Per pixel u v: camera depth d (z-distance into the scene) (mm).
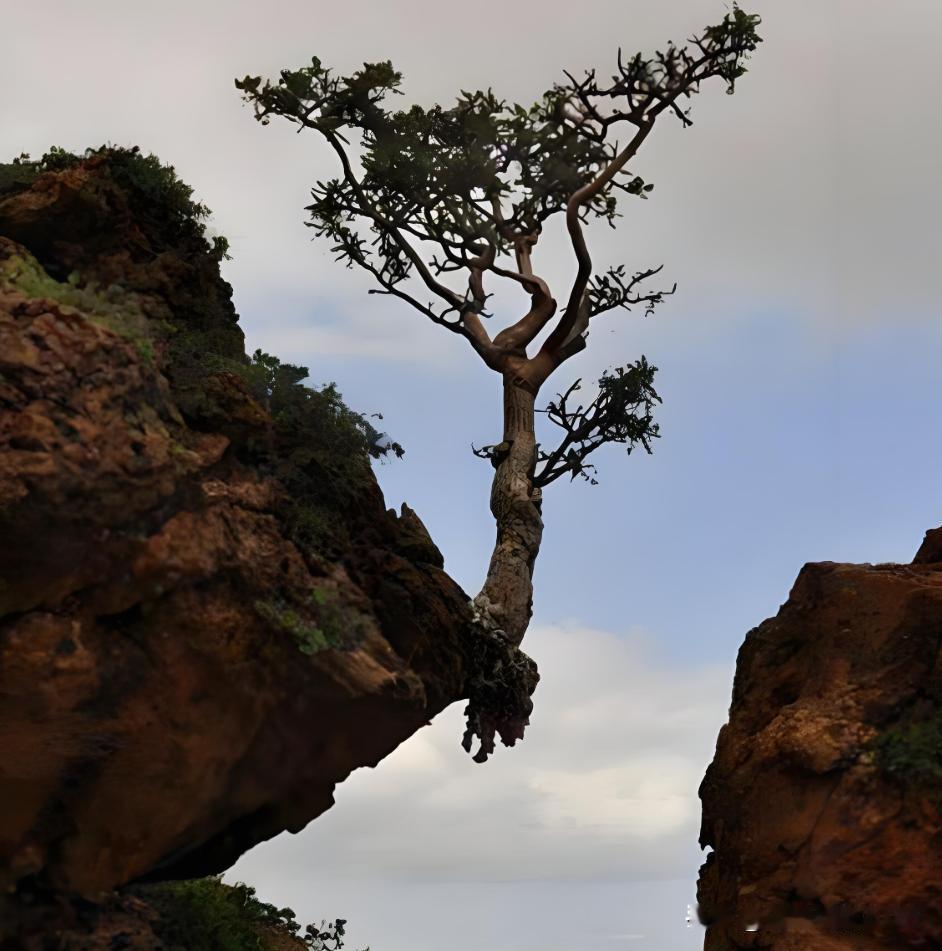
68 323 15664
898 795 17516
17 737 16297
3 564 14977
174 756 17141
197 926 21391
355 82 23969
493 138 24469
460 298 24625
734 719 20219
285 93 23953
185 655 16641
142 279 19062
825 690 18875
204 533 16562
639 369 24219
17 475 14633
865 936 17156
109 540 15578
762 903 18094
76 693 15969
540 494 23094
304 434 18953
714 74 23766
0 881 17500
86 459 15148
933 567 19859
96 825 17625
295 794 19281
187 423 17531
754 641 20734
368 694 17719
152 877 19812
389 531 19734
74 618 15781
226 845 19562
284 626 17125
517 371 23969
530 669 20844
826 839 17688
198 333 18969
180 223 19875
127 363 16016
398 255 25500
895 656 18547
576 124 24469
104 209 18953
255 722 17578
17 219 18656
